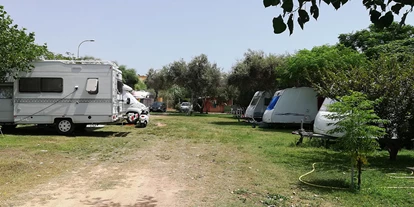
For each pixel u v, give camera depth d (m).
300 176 7.45
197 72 39.78
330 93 9.77
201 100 47.41
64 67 14.72
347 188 6.45
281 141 13.76
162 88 52.94
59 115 14.76
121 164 8.85
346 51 20.41
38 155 9.52
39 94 14.70
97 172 7.88
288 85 24.69
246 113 26.86
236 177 7.41
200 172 7.93
